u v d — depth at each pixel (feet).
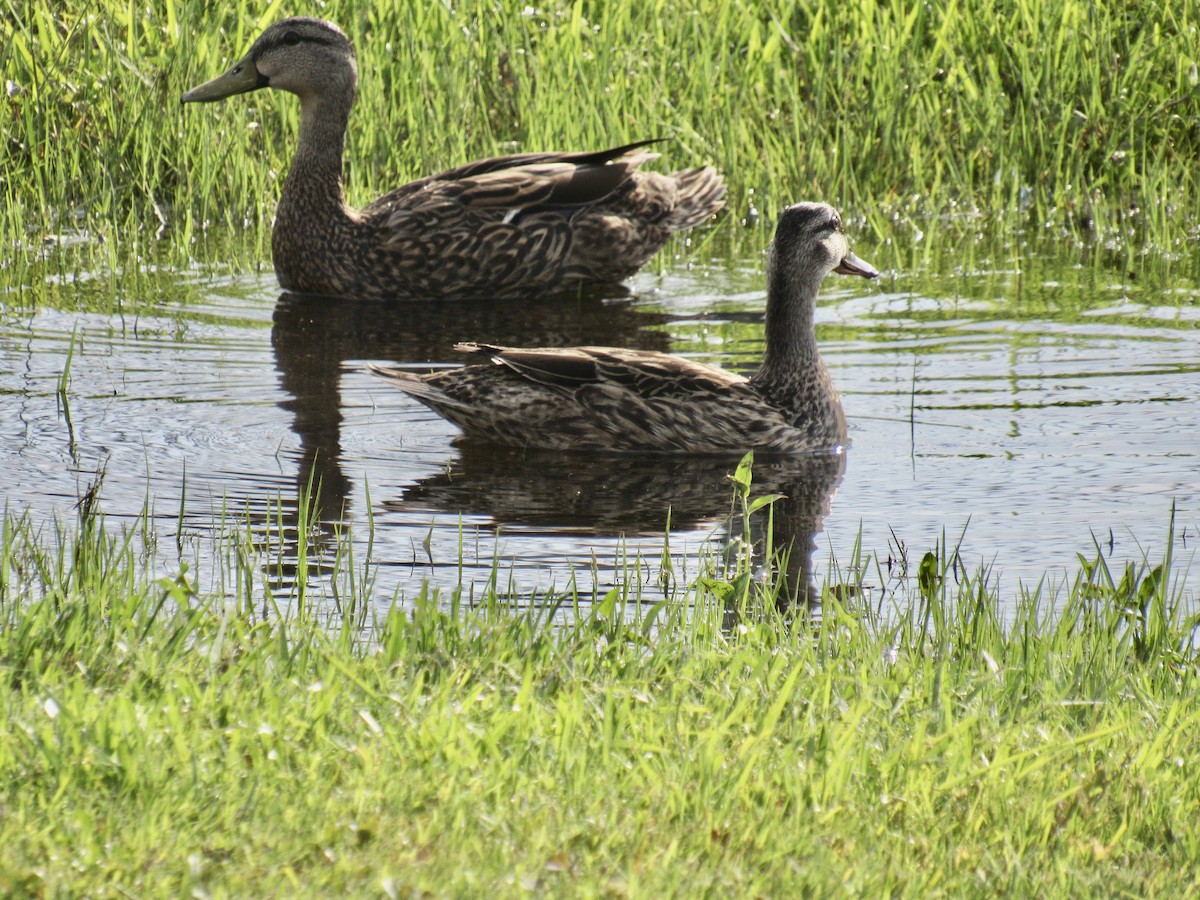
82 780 20.93
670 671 26.73
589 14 75.72
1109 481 39.78
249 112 70.54
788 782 22.33
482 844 20.35
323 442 42.75
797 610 31.96
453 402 43.50
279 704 23.45
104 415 43.91
